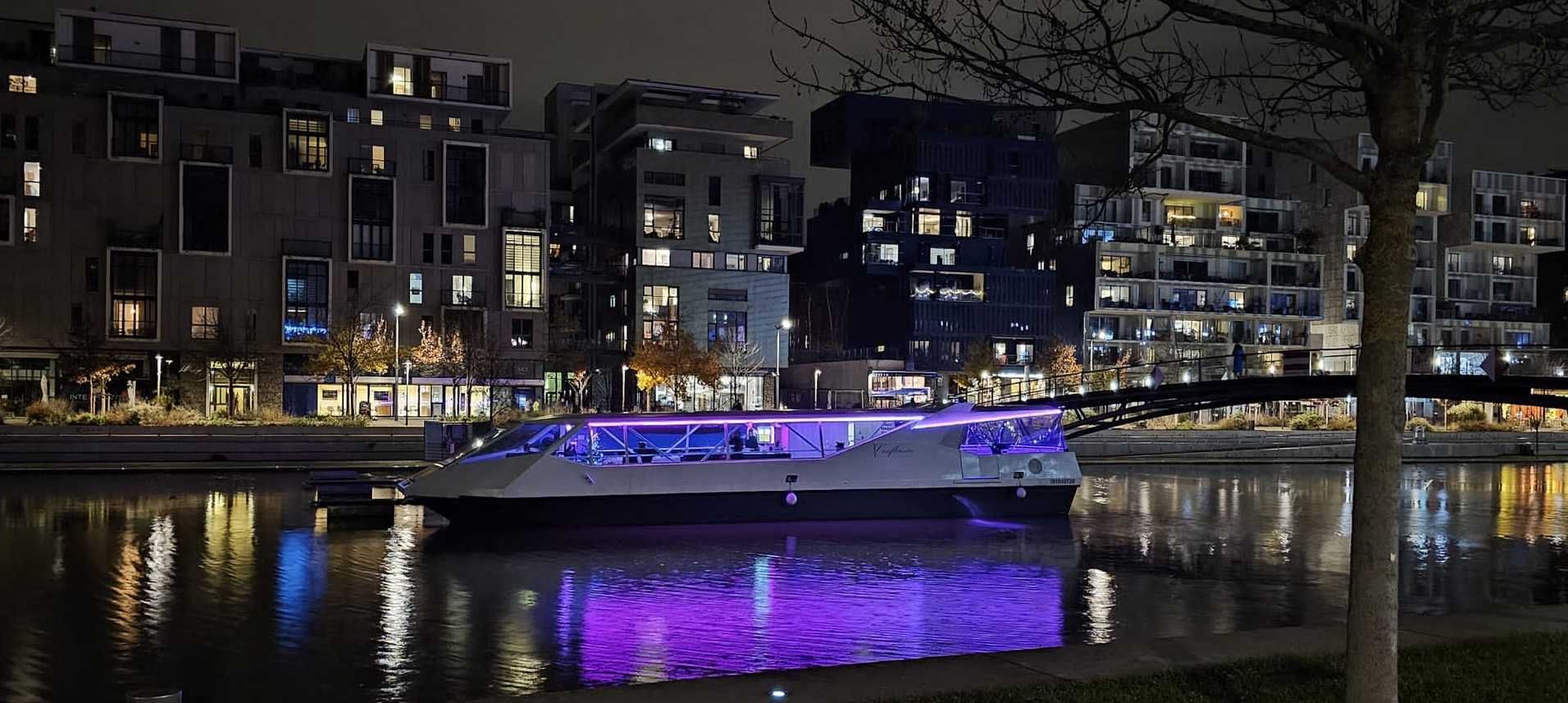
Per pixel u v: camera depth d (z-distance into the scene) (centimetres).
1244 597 2731
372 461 5862
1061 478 4312
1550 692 1144
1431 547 3703
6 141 9244
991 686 1185
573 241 12231
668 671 1944
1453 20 852
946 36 970
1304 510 4619
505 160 10838
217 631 2262
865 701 1124
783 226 12306
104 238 9438
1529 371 9406
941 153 12731
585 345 11912
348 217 10119
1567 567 3306
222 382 9656
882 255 12562
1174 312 12556
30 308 9225
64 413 6619
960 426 4275
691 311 12000
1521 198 14012
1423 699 1121
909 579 2978
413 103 10844
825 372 12694
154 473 5328
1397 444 906
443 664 1988
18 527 3672
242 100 10419
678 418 3962
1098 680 1205
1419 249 13750
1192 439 7456
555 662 1997
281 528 3719
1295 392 4556
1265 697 1132
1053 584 2909
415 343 10331
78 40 9756
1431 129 869
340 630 2275
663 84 12206
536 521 3797
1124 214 12912
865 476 4112
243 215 9844
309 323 9938
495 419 7750
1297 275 13112
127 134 9494
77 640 2175
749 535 3766
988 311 12419
